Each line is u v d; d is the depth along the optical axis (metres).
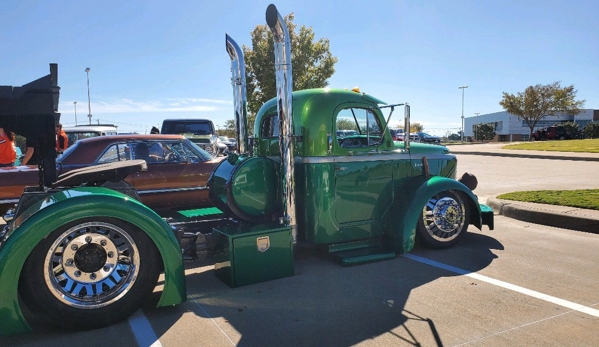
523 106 48.19
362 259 5.12
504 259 5.20
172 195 7.32
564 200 7.85
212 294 4.27
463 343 3.20
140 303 3.73
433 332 3.37
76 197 3.51
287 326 3.54
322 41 19.00
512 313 3.68
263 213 5.03
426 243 5.61
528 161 18.80
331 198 5.04
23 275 3.37
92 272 3.62
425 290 4.25
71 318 3.47
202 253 5.04
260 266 4.56
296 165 5.11
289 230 4.73
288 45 4.69
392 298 4.07
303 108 5.06
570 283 4.36
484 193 10.19
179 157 7.50
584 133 43.28
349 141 5.26
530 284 4.35
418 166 5.80
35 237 3.32
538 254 5.38
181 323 3.63
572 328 3.39
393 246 5.37
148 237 3.73
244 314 3.79
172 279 3.77
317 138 4.98
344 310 3.83
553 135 43.91
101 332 3.50
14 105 3.90
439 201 5.62
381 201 5.45
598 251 5.48
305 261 5.30
